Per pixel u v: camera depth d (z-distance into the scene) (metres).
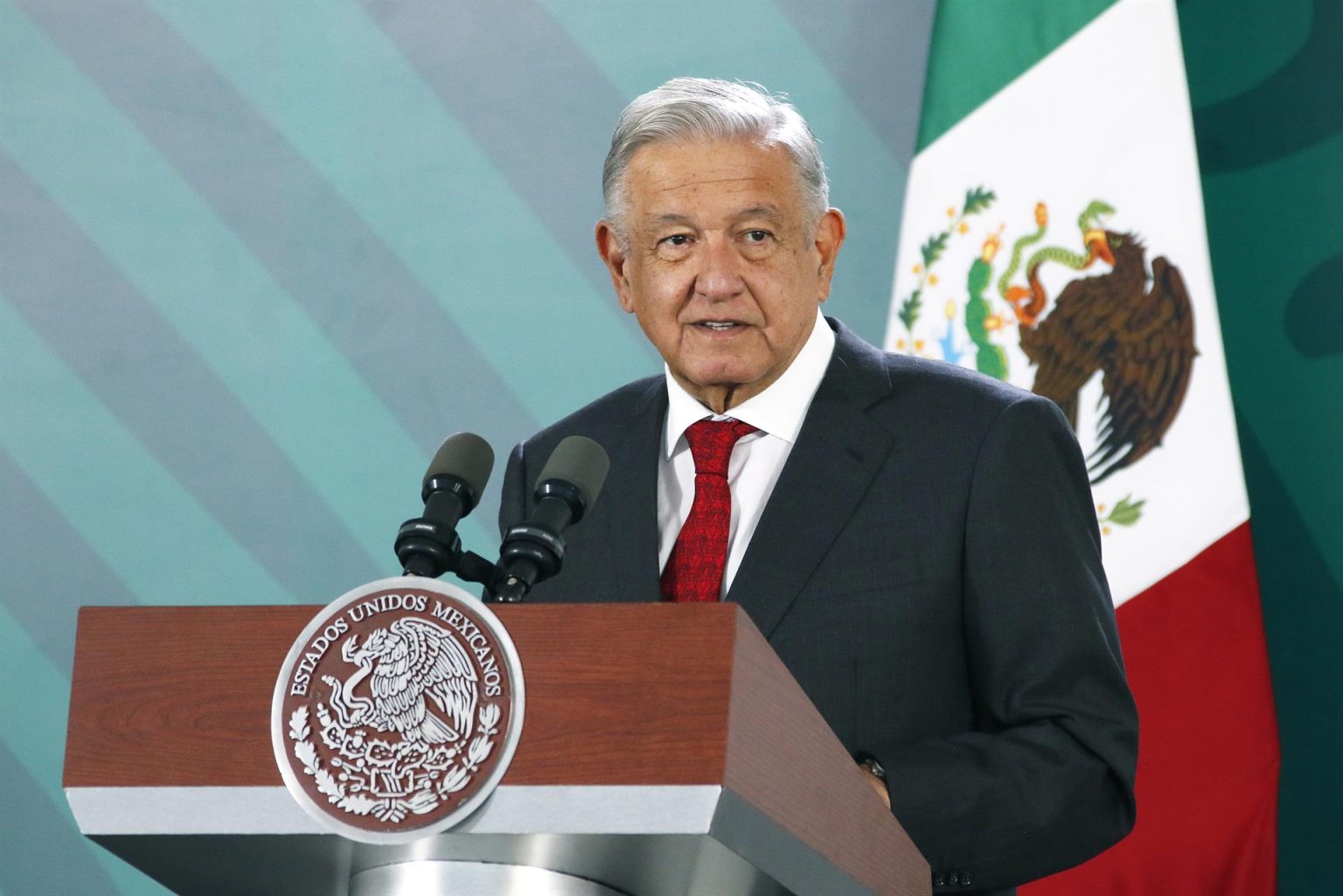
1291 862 11.73
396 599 3.97
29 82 15.27
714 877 4.10
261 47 15.14
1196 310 11.55
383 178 14.75
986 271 12.12
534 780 3.79
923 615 6.53
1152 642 11.04
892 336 12.30
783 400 7.15
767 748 3.90
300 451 14.34
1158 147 11.93
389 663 3.93
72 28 15.34
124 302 14.79
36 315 14.83
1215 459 11.27
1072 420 11.64
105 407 14.59
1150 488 11.34
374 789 3.87
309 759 3.92
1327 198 12.55
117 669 4.13
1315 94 12.73
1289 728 11.92
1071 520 6.73
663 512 7.18
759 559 6.59
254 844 4.08
